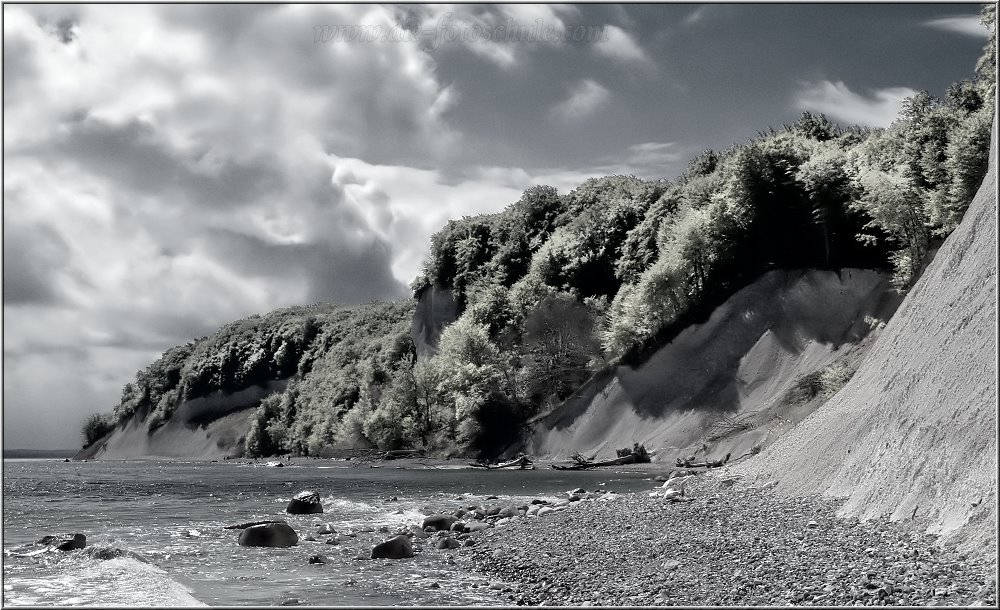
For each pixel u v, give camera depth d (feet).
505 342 347.97
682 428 234.99
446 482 187.83
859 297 221.66
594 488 152.35
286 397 581.94
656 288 262.26
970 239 78.13
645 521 79.97
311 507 115.14
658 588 50.34
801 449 95.30
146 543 84.02
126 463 575.79
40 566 68.23
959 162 179.63
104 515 115.96
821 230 239.30
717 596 46.88
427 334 448.24
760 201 250.16
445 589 57.00
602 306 321.52
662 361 260.01
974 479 53.62
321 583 60.44
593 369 297.74
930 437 61.77
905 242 201.67
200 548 80.02
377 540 85.05
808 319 229.25
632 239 318.45
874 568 48.16
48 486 204.54
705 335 252.01
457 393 328.29
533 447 291.58
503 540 77.56
